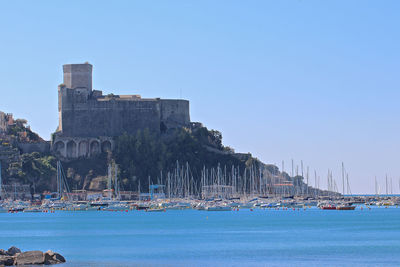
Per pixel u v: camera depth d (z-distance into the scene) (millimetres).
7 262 149375
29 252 152750
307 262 165875
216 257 174625
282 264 163000
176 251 186625
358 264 162750
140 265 160750
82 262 164875
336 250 188625
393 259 170375
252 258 173000
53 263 154625
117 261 166750
